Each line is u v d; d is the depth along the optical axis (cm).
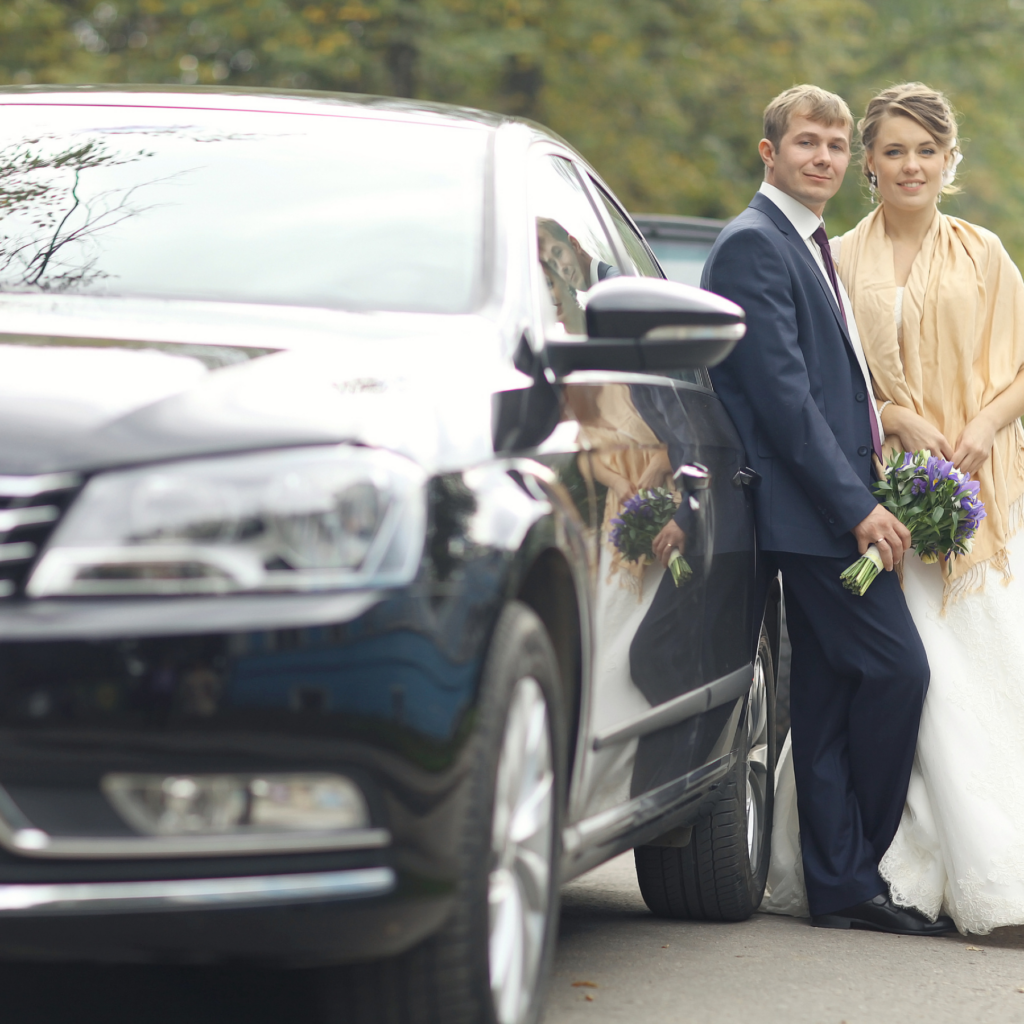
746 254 645
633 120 3459
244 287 448
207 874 316
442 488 355
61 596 317
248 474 330
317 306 438
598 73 3362
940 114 670
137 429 335
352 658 320
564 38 3278
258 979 472
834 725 665
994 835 630
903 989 537
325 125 531
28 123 536
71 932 314
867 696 649
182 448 332
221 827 314
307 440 339
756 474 643
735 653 616
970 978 561
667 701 521
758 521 646
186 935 317
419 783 327
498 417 398
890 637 644
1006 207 3694
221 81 3134
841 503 631
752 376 638
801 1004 507
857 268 681
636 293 452
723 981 536
